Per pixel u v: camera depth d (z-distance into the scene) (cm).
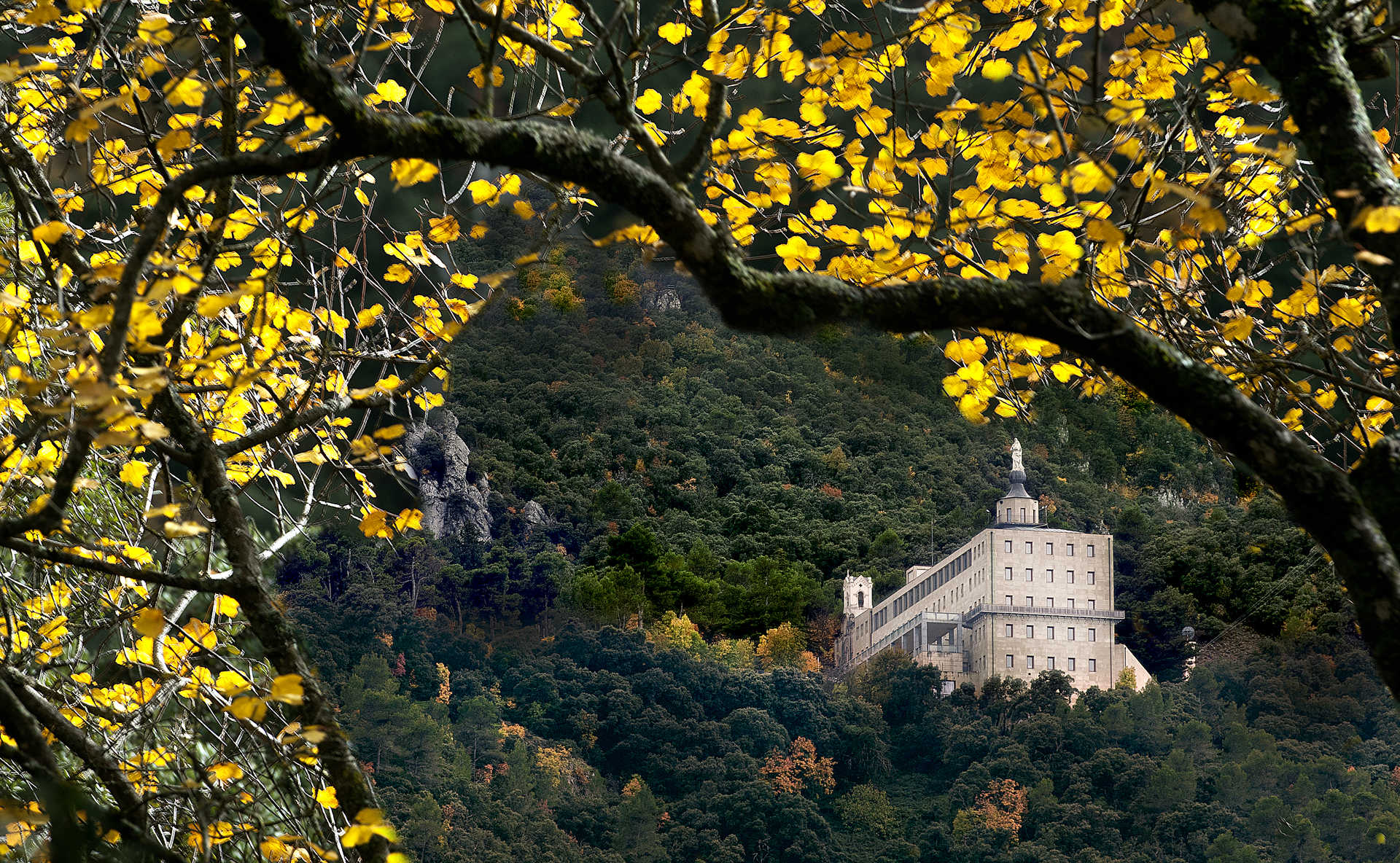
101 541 402
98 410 219
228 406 423
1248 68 353
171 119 367
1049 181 385
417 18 385
